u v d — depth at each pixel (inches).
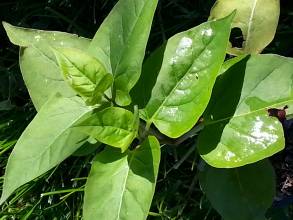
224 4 9.7
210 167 9.5
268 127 8.3
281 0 11.6
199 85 8.3
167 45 8.4
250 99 8.5
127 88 8.4
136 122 8.2
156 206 11.6
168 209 11.4
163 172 11.6
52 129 8.8
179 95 8.4
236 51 9.7
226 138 8.6
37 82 9.4
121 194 8.4
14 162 8.7
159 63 8.5
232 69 8.7
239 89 8.6
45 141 8.7
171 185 11.5
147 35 8.3
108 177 8.5
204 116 8.8
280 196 11.0
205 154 8.6
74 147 8.6
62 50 8.1
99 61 8.3
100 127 8.1
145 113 8.7
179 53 8.3
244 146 8.4
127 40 8.4
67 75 8.2
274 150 8.2
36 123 8.8
